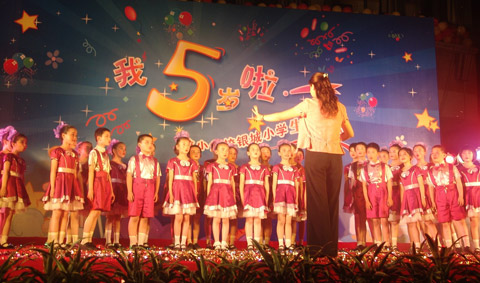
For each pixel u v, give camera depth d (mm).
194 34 6215
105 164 4863
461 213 5316
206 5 6277
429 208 5441
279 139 6211
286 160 5469
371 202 5531
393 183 5785
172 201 5031
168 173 5164
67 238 5211
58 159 4730
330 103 3365
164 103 6047
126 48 6055
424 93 6559
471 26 6973
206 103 6125
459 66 6891
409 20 6664
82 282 2262
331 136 3326
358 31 6539
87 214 5270
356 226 5691
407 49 6609
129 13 6098
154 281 2279
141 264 2496
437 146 5539
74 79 5895
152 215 4926
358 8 6867
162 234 5809
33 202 5629
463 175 5465
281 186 5344
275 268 2455
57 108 5812
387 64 6539
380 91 6473
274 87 6277
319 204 3250
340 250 5348
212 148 6035
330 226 3252
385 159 6273
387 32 6598
